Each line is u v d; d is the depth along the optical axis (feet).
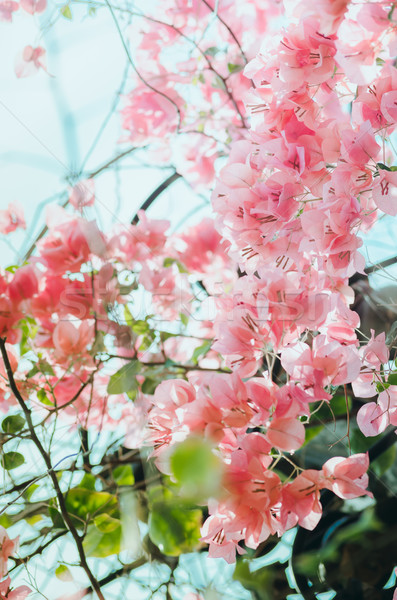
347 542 3.77
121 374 4.02
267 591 3.85
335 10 3.35
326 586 3.78
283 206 3.51
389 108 3.41
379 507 3.83
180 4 4.46
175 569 3.95
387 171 3.42
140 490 4.04
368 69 3.38
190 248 4.17
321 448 4.07
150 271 4.09
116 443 4.12
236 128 4.50
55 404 3.91
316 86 3.51
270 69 3.55
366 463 3.40
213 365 4.27
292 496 3.39
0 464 4.02
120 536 4.02
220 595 3.89
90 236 3.89
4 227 3.98
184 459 1.41
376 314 4.05
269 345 3.65
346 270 3.62
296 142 3.50
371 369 3.66
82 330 3.93
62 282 3.90
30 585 3.95
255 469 3.33
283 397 3.42
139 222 4.10
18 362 4.00
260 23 4.53
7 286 3.88
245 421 3.39
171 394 3.57
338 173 3.45
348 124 3.52
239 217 3.58
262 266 3.66
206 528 3.47
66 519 3.86
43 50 3.96
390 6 3.34
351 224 3.48
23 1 3.99
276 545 3.94
